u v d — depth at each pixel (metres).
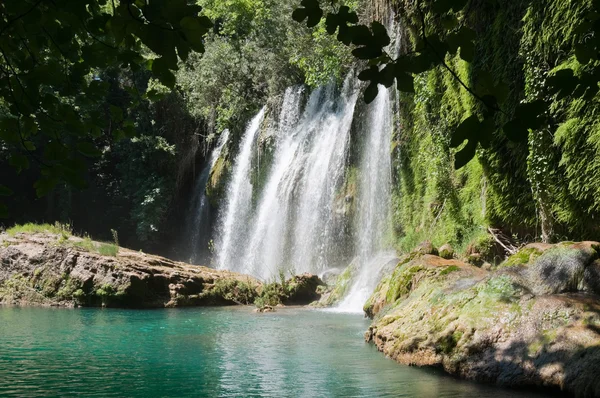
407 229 15.65
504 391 5.10
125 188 29.67
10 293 14.77
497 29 11.05
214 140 29.94
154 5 2.29
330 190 20.02
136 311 13.34
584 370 4.75
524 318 5.73
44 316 11.85
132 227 29.91
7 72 3.07
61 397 4.96
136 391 5.20
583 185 8.76
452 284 7.36
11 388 5.29
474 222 12.22
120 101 28.33
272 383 5.52
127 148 28.95
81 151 3.05
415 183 15.53
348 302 14.34
